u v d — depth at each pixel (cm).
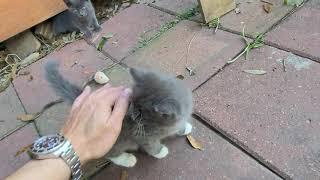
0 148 41
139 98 31
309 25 43
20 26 53
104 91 27
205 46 45
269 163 33
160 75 32
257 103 38
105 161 37
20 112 45
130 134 33
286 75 39
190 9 51
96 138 25
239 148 35
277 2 47
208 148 35
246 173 33
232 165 34
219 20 48
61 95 34
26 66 52
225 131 36
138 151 37
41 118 44
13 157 40
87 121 25
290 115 36
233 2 49
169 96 30
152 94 30
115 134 25
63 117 43
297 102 37
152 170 35
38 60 52
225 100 39
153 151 35
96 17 57
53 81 34
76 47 53
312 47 41
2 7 51
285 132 35
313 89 37
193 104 39
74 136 24
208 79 41
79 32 55
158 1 55
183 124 34
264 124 36
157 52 47
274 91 38
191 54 45
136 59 47
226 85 40
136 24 52
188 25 49
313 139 33
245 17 47
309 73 39
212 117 38
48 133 42
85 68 48
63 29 55
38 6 53
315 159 32
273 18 46
